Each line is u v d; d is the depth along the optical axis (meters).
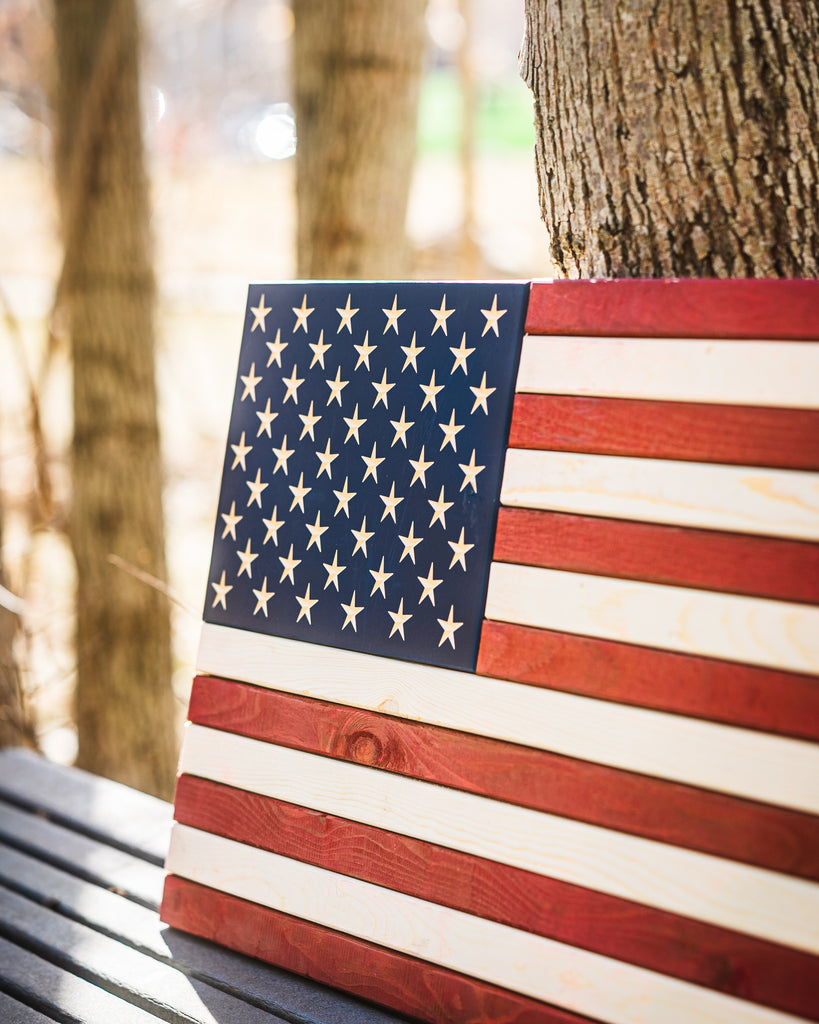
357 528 1.80
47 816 2.43
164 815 2.41
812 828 1.43
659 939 1.51
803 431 1.49
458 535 1.71
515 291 1.70
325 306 1.86
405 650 1.73
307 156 3.74
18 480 6.30
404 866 1.70
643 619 1.56
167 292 9.17
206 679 1.92
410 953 1.68
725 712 1.50
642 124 1.76
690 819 1.50
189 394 8.39
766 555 1.49
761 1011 1.44
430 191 11.68
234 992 1.75
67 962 1.86
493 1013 1.61
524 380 1.68
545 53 1.88
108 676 4.57
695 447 1.55
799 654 1.46
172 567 7.06
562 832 1.59
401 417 1.78
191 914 1.90
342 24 3.59
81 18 4.60
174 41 9.73
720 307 1.55
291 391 1.88
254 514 1.89
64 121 4.71
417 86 3.75
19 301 9.63
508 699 1.65
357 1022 1.67
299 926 1.78
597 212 1.85
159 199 8.59
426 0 3.74
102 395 4.52
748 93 1.68
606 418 1.61
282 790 1.82
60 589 6.20
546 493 1.65
